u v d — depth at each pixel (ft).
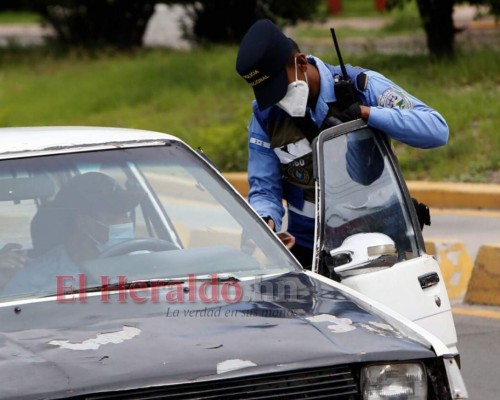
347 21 306.35
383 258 38.06
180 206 40.11
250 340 30.83
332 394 30.17
